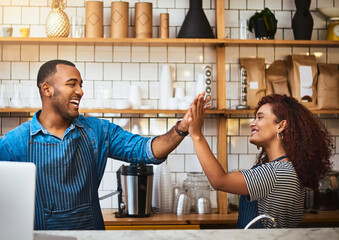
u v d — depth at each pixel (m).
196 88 3.68
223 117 3.60
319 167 2.01
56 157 2.06
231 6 3.84
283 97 2.14
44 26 3.76
